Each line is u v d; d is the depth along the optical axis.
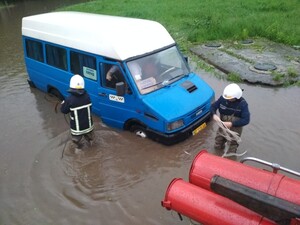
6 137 8.66
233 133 6.73
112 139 8.13
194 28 16.36
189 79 8.29
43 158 7.70
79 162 7.46
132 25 8.41
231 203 4.31
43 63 10.18
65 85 9.59
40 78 10.65
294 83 10.58
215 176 4.15
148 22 8.75
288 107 9.20
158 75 7.95
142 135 8.02
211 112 7.64
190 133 7.73
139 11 20.77
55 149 7.99
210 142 7.75
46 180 6.98
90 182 6.86
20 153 7.95
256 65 11.73
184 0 23.66
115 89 7.89
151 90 7.67
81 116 7.39
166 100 7.50
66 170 7.25
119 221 5.84
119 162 7.37
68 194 6.56
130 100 7.67
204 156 5.00
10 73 13.27
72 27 8.74
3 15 27.98
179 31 16.52
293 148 7.47
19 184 6.91
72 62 8.98
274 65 11.70
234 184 3.98
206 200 4.48
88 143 8.00
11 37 19.38
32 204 6.36
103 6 24.34
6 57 15.47
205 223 4.48
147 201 6.24
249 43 14.44
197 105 7.63
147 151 7.61
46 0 34.81
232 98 6.40
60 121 9.30
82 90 7.30
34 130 8.92
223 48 13.93
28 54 10.84
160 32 8.52
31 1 34.50
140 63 7.77
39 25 9.92
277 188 4.16
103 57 7.88
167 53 8.34
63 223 5.88
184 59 8.68
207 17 16.61
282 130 8.12
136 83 7.54
